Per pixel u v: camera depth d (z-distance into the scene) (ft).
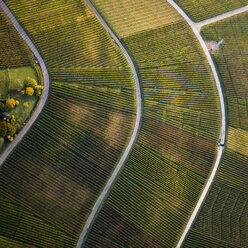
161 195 207.21
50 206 183.52
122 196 198.70
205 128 223.92
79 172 192.44
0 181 174.81
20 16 190.49
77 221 188.34
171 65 223.92
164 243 204.03
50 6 199.41
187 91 224.12
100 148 197.77
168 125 214.69
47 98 187.93
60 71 191.72
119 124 203.51
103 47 207.00
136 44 216.74
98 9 214.48
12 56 182.19
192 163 217.15
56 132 188.65
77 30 202.59
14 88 178.09
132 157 203.62
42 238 178.60
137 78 213.25
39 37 191.93
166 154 211.20
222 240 216.95
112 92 203.92
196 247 211.41
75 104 194.29
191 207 214.28
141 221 200.03
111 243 192.54
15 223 173.99
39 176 183.52
